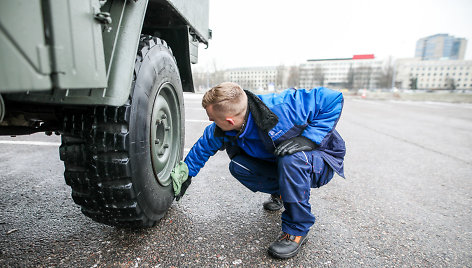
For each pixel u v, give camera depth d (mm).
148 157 1315
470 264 1421
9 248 1386
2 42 562
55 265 1268
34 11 616
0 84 564
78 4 748
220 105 1249
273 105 1344
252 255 1413
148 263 1305
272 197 1938
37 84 637
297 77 92062
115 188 1181
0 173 2488
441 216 1972
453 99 25453
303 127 1403
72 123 1134
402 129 6199
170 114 1687
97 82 861
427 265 1400
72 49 729
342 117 8492
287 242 1419
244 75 115250
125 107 1118
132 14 1087
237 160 1670
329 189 2424
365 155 3744
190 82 2145
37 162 2820
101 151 1128
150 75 1297
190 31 1985
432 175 2949
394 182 2686
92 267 1263
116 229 1591
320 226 1754
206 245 1473
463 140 5023
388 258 1446
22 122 1170
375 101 20375
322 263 1382
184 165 1670
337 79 100000
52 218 1710
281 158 1369
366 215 1938
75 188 1227
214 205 1970
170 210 1854
